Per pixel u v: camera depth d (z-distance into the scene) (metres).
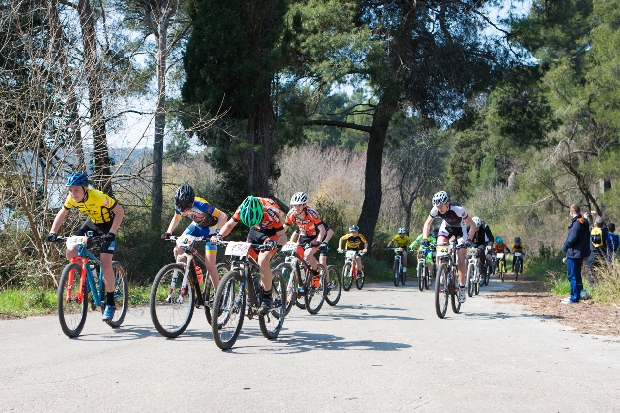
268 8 18.78
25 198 10.92
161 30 17.11
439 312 8.98
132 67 14.12
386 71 20.59
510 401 4.43
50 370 5.20
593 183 33.50
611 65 27.98
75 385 4.73
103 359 5.64
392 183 47.09
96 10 16.92
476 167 65.94
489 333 7.52
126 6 20.61
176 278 6.81
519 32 24.03
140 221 16.67
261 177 19.83
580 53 35.88
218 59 18.81
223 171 19.38
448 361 5.75
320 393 4.57
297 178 46.28
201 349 6.16
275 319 7.00
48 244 11.38
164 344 6.41
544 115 25.17
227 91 19.03
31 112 11.06
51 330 7.29
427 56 22.86
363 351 6.18
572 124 31.16
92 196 6.99
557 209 36.41
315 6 20.91
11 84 11.99
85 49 12.64
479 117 25.91
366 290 16.42
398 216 47.62
